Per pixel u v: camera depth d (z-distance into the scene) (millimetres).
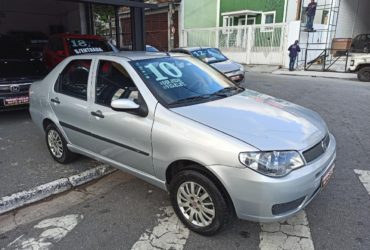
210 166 2762
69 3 16828
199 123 2932
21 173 4367
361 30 25969
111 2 8461
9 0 16516
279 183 2586
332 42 20500
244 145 2662
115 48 10719
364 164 4648
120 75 3613
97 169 4383
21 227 3293
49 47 10383
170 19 22141
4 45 9141
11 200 3623
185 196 3119
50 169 4500
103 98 3723
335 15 20641
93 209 3607
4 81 6664
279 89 11062
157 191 3979
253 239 3031
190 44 23391
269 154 2625
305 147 2787
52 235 3148
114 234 3150
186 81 3693
